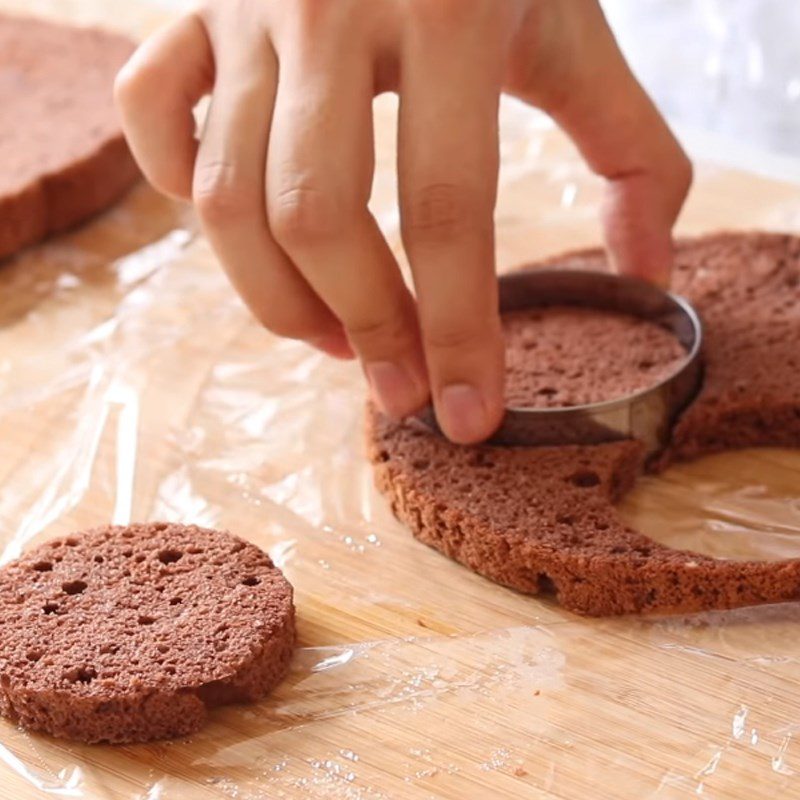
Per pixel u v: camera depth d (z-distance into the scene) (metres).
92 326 0.62
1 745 0.49
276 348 0.61
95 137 0.67
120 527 0.53
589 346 0.58
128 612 0.51
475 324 0.51
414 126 0.50
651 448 0.55
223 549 0.52
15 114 0.69
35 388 0.60
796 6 0.73
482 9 0.51
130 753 0.49
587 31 0.56
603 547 0.52
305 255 0.51
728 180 0.66
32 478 0.57
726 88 0.73
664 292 0.58
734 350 0.58
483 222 0.51
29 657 0.50
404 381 0.53
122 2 0.77
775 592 0.51
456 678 0.51
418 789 0.48
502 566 0.53
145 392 0.59
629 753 0.49
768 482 0.55
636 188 0.58
